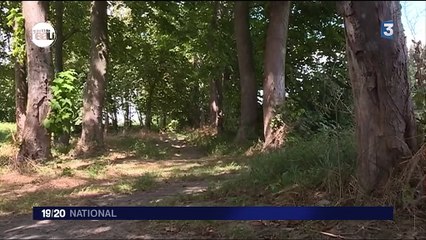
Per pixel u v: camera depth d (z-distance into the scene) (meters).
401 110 5.36
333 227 4.93
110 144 17.42
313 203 5.60
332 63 14.76
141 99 24.89
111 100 22.42
